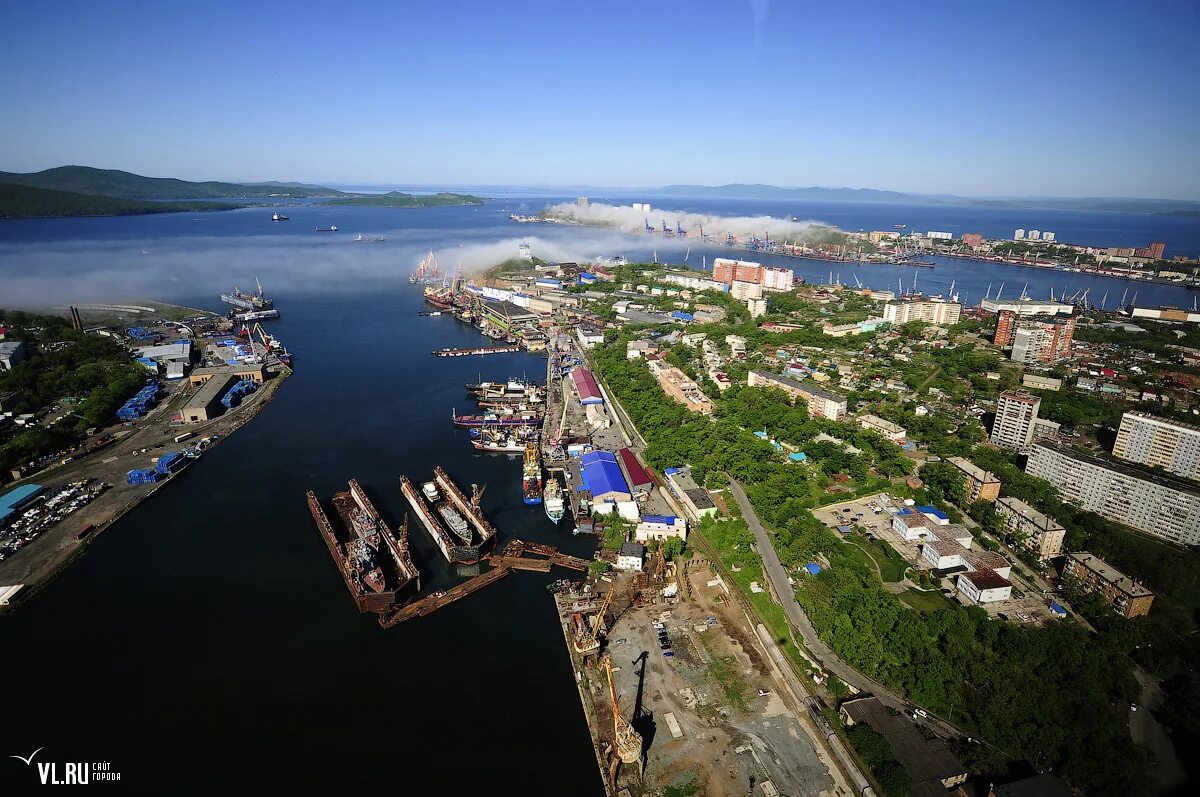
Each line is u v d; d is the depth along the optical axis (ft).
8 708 592.19
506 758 553.64
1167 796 494.18
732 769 532.32
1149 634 642.22
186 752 552.82
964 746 540.11
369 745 563.07
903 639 636.89
